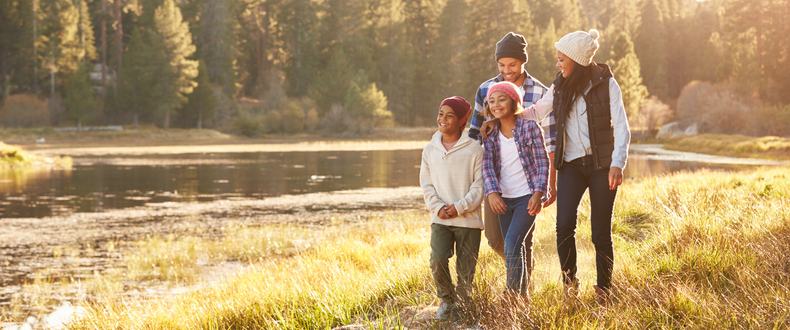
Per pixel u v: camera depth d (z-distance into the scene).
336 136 81.12
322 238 11.12
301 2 94.12
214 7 90.69
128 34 96.38
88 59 88.50
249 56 102.38
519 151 3.16
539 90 3.71
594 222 3.19
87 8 91.81
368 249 7.30
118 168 32.62
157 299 6.70
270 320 3.94
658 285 2.99
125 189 22.00
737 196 5.38
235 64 95.88
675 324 2.65
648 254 3.72
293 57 94.06
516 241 3.10
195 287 7.68
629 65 65.81
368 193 20.45
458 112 3.23
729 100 55.31
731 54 68.25
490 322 2.89
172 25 78.31
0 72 80.81
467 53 86.44
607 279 3.15
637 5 104.69
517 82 3.70
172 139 74.88
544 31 107.62
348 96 82.50
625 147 3.03
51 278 8.52
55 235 12.40
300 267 6.40
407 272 4.38
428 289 3.94
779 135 50.34
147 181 25.20
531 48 81.56
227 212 15.97
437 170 3.26
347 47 94.12
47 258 10.00
